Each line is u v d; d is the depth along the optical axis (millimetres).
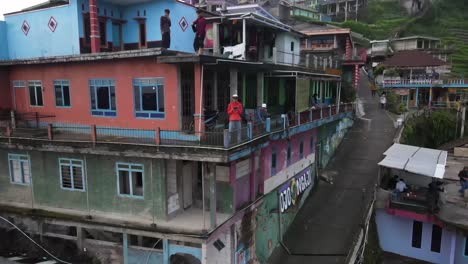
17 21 20984
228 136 12180
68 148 14406
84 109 16344
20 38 21109
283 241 19500
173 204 14461
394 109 38844
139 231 13719
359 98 44844
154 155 13000
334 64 34594
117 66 15102
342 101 36000
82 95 16297
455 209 20078
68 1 20312
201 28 14570
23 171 16578
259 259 17266
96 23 17359
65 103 16906
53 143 14688
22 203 16797
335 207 22016
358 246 16828
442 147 39531
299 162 22344
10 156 16719
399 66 48688
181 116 14125
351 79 39500
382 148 29078
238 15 19109
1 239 16297
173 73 13844
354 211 21359
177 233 13125
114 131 15453
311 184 24547
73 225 14781
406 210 19750
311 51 40188
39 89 17594
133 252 14242
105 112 15781
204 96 15539
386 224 21109
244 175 16188
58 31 19609
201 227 13594
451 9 82625
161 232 13320
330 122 27344
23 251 16078
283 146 19625
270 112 21297
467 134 42625
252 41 21328
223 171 14906
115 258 14664
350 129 33531
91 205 15266
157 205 14062
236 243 15055
